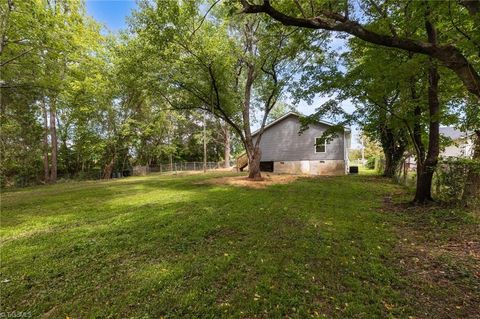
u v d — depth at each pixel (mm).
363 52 7242
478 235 4449
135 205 7859
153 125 25734
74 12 12023
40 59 11000
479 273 3201
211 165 33312
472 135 7180
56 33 10406
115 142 23734
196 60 11250
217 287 3020
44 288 3135
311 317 2447
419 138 7070
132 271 3479
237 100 13117
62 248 4395
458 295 2766
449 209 5945
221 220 5719
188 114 30297
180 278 3240
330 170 18875
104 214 6805
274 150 20812
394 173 13266
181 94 13023
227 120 13562
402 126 7723
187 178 16578
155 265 3631
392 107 7219
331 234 4676
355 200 7859
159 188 11852
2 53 10031
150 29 9703
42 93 12758
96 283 3199
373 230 4891
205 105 13641
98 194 10523
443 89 6461
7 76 11305
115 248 4305
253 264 3553
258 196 8719
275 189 10336
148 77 11438
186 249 4176
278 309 2582
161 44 10109
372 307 2576
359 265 3459
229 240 4512
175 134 33312
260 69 12469
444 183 6562
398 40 3398
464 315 2455
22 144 19359
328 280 3104
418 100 6770
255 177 13758
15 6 9297
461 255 3723
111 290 3023
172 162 34125
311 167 19469
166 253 4047
